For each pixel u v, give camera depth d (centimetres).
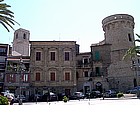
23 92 4075
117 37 4812
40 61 4191
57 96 3644
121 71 4584
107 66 4666
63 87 4138
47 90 4097
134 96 3397
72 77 4200
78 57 4947
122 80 4550
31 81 4094
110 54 4741
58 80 4156
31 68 4141
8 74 4150
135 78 4553
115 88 4506
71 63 4247
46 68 4175
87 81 4584
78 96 3703
